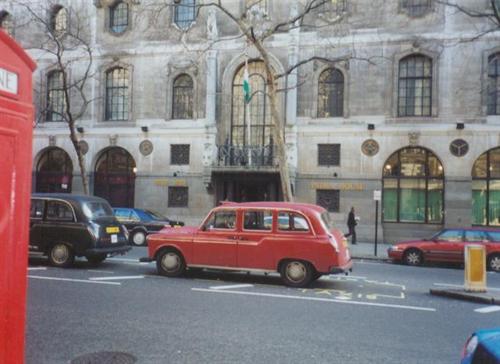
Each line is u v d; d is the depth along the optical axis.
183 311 8.27
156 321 7.61
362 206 24.03
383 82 23.97
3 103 2.74
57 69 27.98
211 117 25.72
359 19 24.31
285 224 11.12
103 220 13.59
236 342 6.62
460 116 23.12
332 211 24.38
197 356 6.03
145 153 26.70
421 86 23.94
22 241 2.92
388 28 23.97
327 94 24.95
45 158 28.70
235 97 26.11
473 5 23.09
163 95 26.59
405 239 23.62
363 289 11.08
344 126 24.30
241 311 8.38
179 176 26.11
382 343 6.71
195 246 11.62
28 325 7.26
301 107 24.86
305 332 7.17
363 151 24.09
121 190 27.50
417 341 6.85
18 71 2.86
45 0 28.19
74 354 6.02
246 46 24.69
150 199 26.53
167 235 11.91
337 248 10.77
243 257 11.27
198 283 11.02
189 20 26.62
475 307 9.28
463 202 22.97
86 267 13.20
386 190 24.08
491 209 22.98
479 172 23.19
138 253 17.14
